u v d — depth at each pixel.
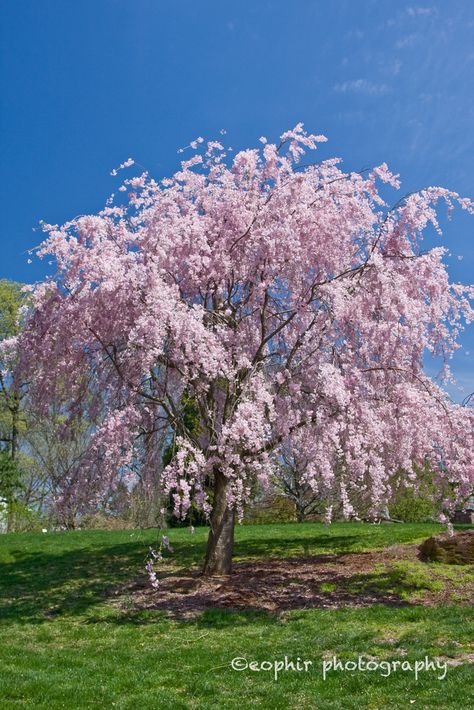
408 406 12.66
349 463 12.48
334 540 19.23
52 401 13.43
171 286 12.56
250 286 13.87
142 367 11.63
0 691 7.70
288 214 12.80
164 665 8.79
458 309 13.86
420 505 25.78
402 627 10.04
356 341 12.98
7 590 15.02
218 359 11.83
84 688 7.79
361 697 7.09
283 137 13.27
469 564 14.46
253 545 19.25
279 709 6.97
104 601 13.27
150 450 12.56
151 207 13.57
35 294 12.80
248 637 10.03
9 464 27.83
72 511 12.24
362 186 14.05
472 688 7.08
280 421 12.27
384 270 12.39
